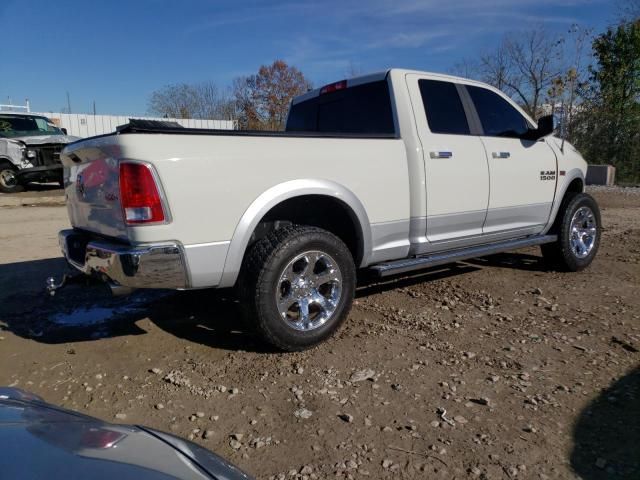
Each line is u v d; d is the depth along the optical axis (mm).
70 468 1361
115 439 1617
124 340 4059
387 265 4254
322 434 2744
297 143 3691
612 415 2908
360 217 4035
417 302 4879
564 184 5832
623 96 23000
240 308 3621
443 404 3037
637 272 5969
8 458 1383
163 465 1507
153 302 4992
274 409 2998
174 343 3980
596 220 6109
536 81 24516
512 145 5250
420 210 4414
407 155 4324
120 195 3170
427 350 3787
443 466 2484
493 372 3441
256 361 3627
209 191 3297
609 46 23156
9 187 14438
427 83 4684
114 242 3459
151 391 3234
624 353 3730
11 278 5875
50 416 1765
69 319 4551
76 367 3590
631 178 20625
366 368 3500
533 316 4492
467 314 4551
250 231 3477
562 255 5820
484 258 6727
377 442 2672
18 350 3887
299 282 3689
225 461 1750
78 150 3615
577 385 3258
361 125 4746
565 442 2666
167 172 3160
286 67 33000
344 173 3912
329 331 3832
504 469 2459
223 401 3100
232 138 3416
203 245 3316
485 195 4938
